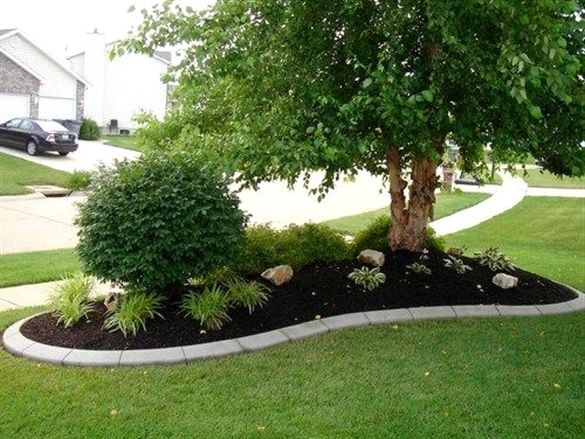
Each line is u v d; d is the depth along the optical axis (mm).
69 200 13180
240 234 5094
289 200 15695
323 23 5023
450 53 4504
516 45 4012
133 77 36438
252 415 3502
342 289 5637
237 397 3723
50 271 6965
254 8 4789
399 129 4688
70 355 4188
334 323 5008
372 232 6824
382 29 4812
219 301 4836
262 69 5023
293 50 5070
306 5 4844
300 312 5152
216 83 5398
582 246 10688
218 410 3551
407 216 6473
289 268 5770
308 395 3773
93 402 3590
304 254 6121
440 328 5070
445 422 3486
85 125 30125
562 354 4594
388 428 3398
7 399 3588
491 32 4508
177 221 4566
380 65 4387
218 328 4684
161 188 4559
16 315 5199
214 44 4578
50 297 5223
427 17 4629
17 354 4262
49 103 28594
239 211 5035
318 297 5469
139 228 4504
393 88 4344
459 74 4469
